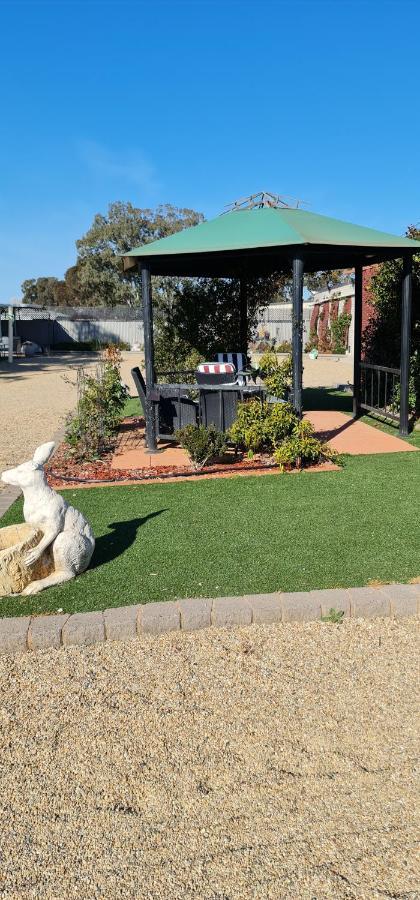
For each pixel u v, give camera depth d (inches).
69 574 172.7
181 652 142.6
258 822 95.6
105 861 90.0
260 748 111.3
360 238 321.1
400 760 107.4
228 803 99.3
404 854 89.3
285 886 85.0
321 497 242.7
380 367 397.7
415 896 83.0
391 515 218.8
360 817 96.0
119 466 303.6
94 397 361.4
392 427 387.2
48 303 3142.2
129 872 88.0
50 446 171.9
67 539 170.4
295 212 379.6
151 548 195.2
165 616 150.5
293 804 98.8
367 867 87.4
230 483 267.0
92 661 140.6
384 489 250.8
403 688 127.5
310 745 111.6
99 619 149.8
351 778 103.7
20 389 738.2
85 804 100.3
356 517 217.9
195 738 114.3
